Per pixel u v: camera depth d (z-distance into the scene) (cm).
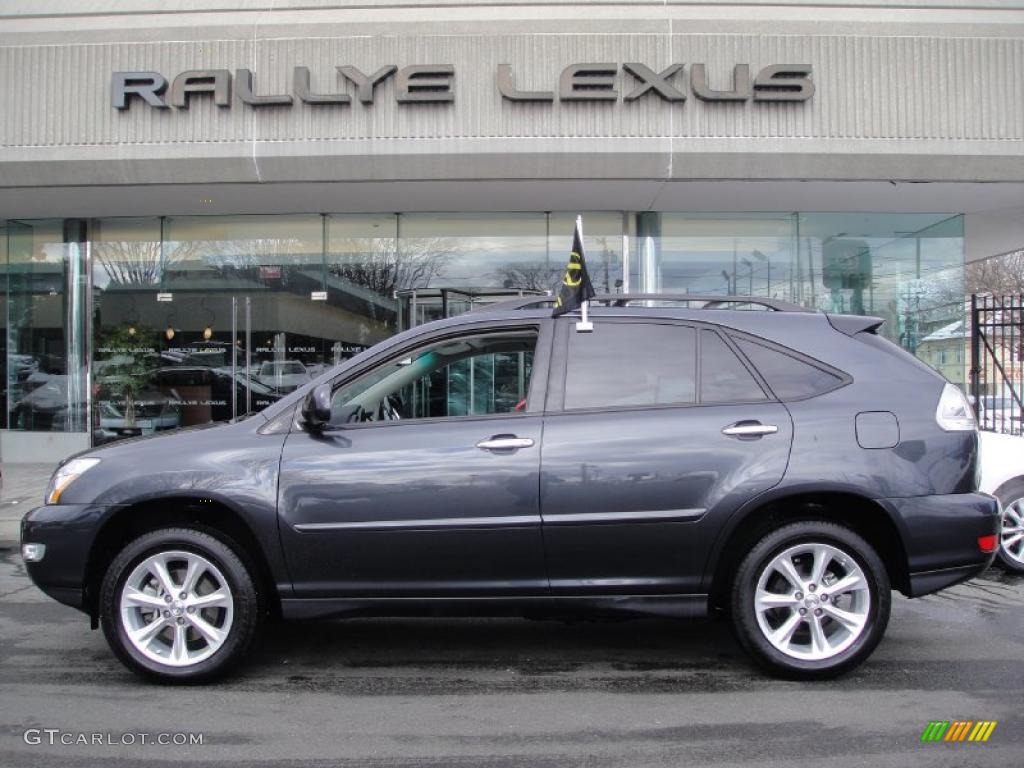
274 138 1112
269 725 400
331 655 502
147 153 1120
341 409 470
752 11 1116
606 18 1107
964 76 1116
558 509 436
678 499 436
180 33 1116
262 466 444
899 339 1338
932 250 1345
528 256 1334
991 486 697
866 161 1116
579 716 409
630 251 1338
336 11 1123
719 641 525
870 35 1111
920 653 501
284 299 1358
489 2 1118
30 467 1345
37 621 575
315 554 441
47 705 425
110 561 471
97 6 1131
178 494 441
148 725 400
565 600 444
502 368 492
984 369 1227
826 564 444
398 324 1341
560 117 1107
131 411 1384
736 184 1158
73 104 1128
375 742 381
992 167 1120
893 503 435
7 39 1128
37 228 1396
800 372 457
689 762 359
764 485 434
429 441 445
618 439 440
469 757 365
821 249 1340
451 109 1111
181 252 1373
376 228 1344
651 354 463
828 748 372
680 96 1095
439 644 522
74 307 1394
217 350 1369
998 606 608
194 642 461
